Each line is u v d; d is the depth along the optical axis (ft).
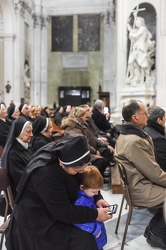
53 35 73.46
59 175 6.95
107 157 18.57
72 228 7.49
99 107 24.67
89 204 7.68
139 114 11.10
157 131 13.09
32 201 7.16
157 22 35.58
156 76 35.73
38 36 72.90
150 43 36.01
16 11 62.08
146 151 10.66
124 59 37.06
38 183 6.88
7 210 10.62
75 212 7.03
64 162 6.73
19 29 63.00
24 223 7.24
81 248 7.35
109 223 13.52
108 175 20.95
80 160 6.69
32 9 70.49
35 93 72.84
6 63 62.90
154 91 35.91
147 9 36.70
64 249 7.30
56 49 73.67
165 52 35.22
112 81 69.82
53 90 73.31
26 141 11.68
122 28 37.06
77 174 7.72
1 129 20.25
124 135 10.98
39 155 7.32
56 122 32.86
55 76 73.77
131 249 11.13
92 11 71.72
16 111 24.31
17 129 11.44
